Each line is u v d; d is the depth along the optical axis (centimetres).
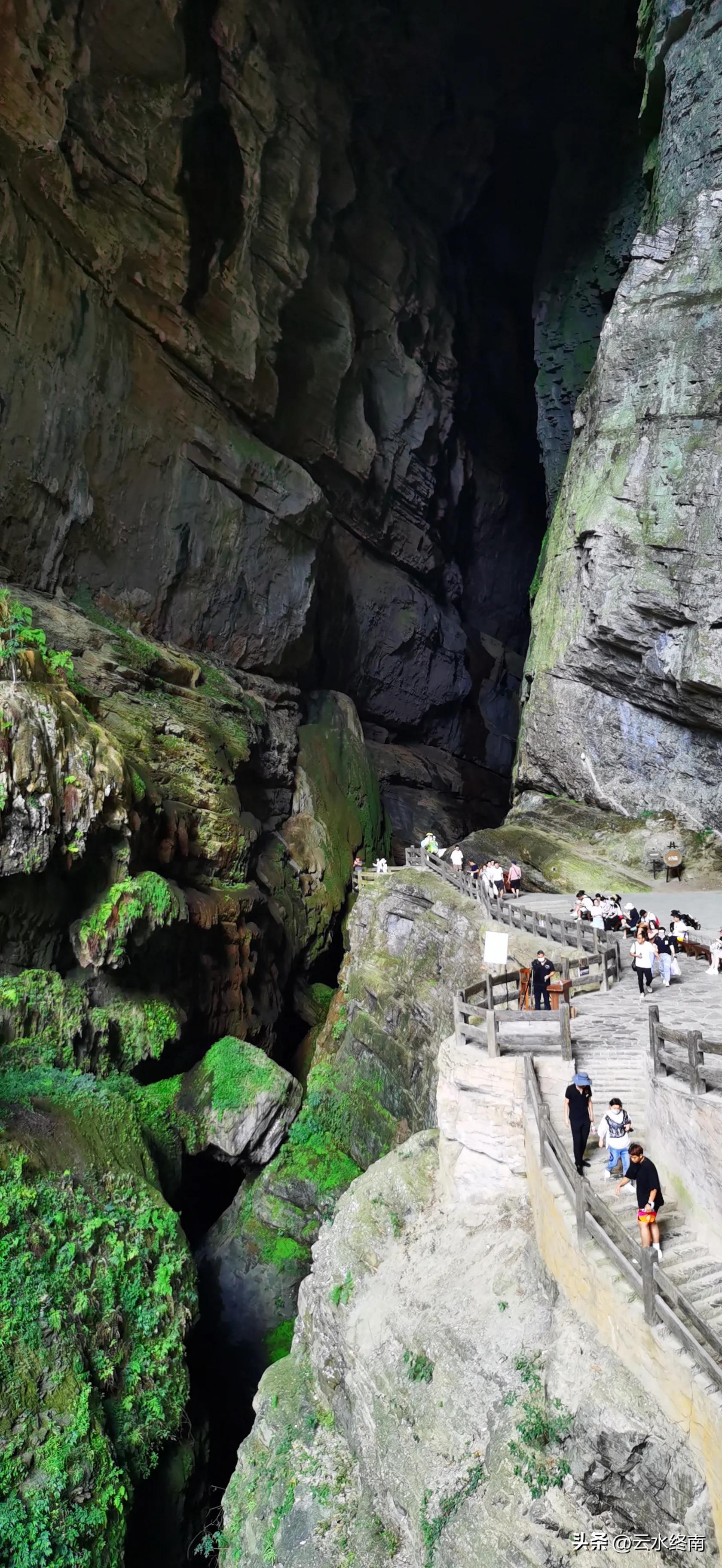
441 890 2339
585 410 3114
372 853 3625
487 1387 920
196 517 3064
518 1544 774
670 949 1578
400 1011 2244
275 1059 2806
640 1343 775
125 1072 2056
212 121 2955
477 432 5122
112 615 2834
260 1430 1315
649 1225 841
